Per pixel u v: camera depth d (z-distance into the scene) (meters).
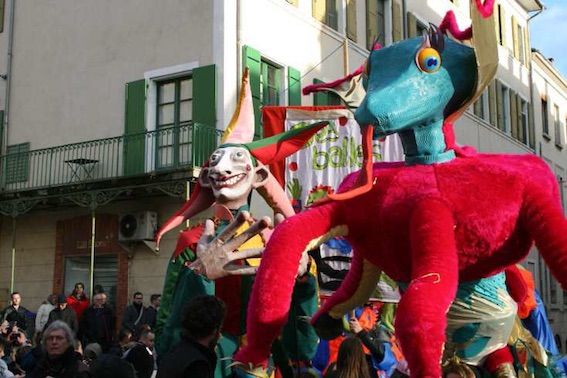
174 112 15.37
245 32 15.05
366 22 19.16
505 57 26.42
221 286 4.50
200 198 4.71
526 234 2.98
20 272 16.95
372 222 3.07
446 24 3.37
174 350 3.62
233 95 14.65
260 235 4.43
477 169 3.01
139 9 15.95
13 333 9.32
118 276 15.34
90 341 11.97
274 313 2.97
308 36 16.81
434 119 3.17
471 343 3.14
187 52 15.12
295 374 4.36
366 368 3.99
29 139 17.20
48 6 17.45
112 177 14.42
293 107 7.66
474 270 2.99
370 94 3.03
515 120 26.83
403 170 3.14
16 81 17.67
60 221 16.55
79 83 16.66
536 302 4.10
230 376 4.33
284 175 7.66
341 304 3.53
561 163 31.58
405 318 2.55
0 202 16.05
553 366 3.90
